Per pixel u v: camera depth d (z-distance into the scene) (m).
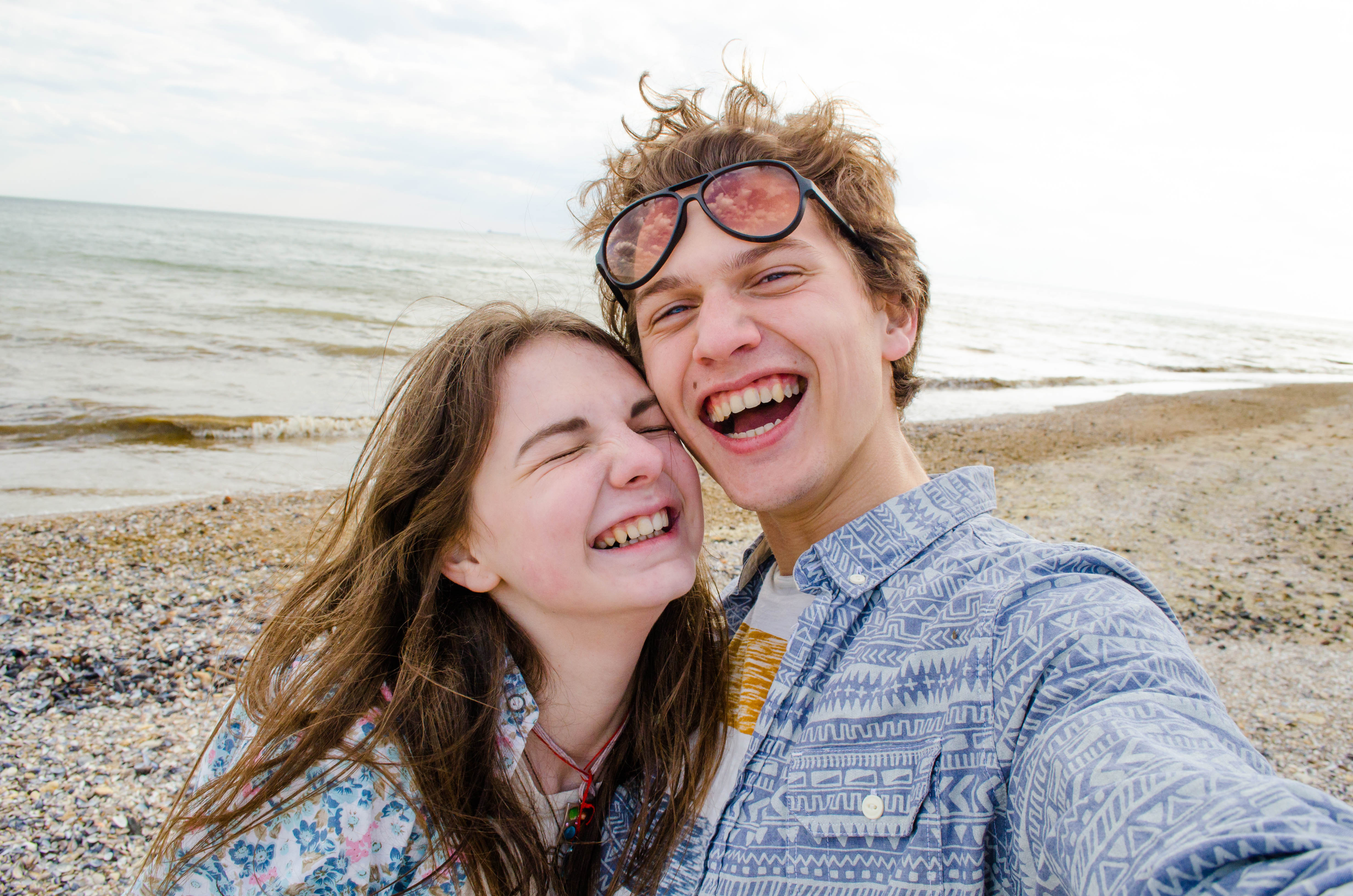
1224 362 38.97
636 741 1.77
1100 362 33.28
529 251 92.75
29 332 17.75
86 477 8.90
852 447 1.77
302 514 7.68
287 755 1.44
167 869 1.44
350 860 1.40
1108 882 0.89
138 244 49.00
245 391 13.65
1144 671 1.13
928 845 1.23
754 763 1.51
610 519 1.57
